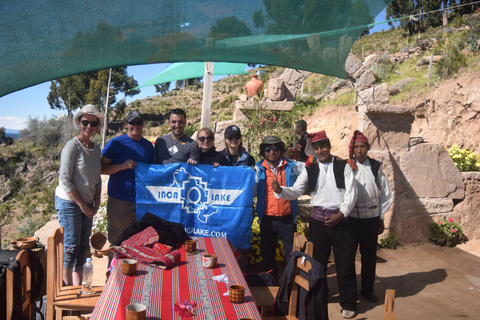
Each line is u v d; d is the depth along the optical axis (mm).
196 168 4805
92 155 4363
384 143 7660
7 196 47094
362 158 5246
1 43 2504
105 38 2734
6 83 2779
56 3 2389
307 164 5008
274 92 10250
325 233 4891
